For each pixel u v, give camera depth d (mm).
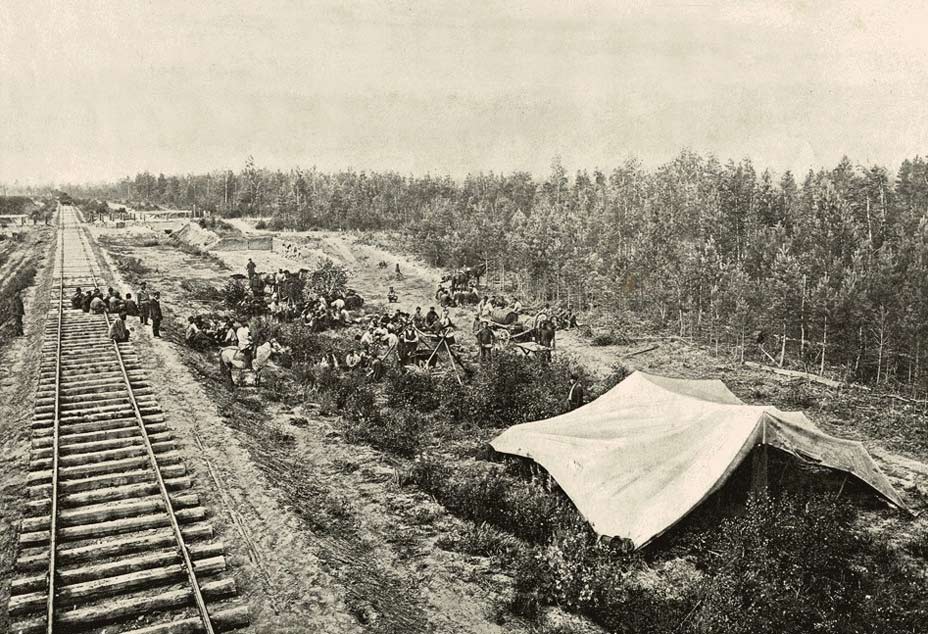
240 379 23297
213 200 113688
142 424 15984
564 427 16391
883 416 22062
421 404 21797
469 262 55344
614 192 61531
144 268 46812
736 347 32000
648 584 11531
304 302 37906
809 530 11297
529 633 10047
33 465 13797
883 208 36375
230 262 54094
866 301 26875
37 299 34125
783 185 43688
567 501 14281
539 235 46750
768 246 34438
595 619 10547
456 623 10180
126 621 9391
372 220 87188
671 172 60281
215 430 16578
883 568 11555
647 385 17344
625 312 40438
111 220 86625
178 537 11195
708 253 36188
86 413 16938
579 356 31172
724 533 11883
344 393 21812
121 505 12258
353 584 10641
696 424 14547
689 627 9867
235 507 12789
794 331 29781
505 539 12875
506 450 16406
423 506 14320
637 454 14234
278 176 108812
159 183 142375
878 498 14500
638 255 41969
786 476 14125
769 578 10281
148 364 21938
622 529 12570
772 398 24219
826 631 9398
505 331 33156
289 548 11391
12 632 8883
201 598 9578
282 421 19641
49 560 10383
